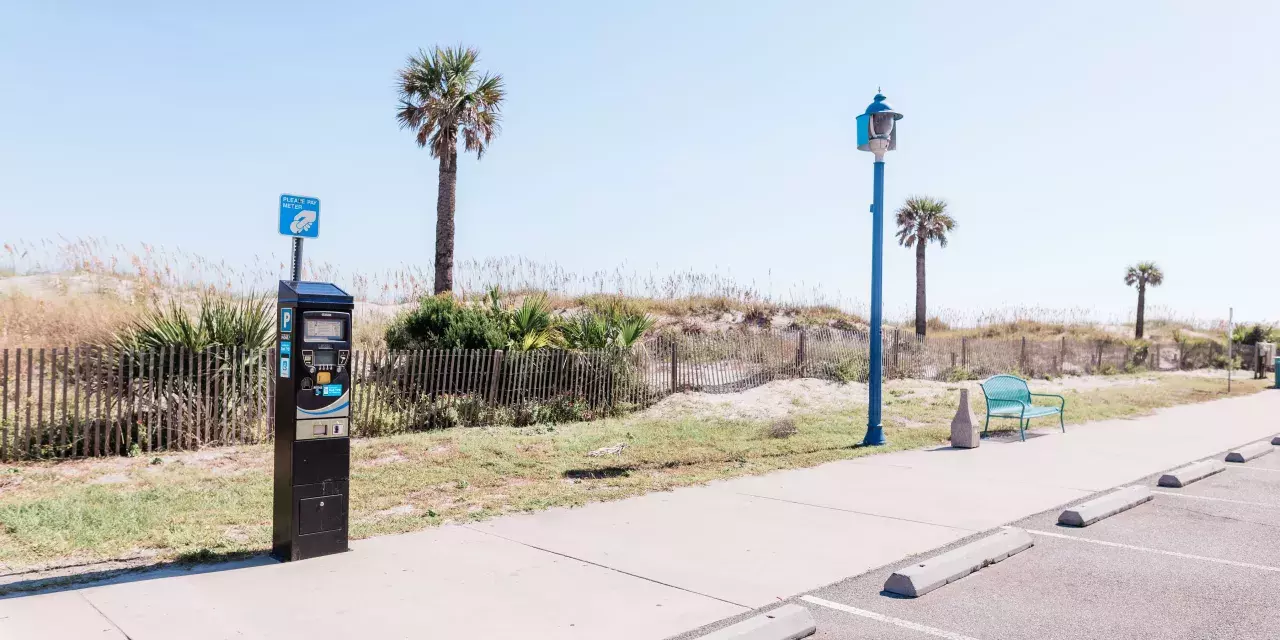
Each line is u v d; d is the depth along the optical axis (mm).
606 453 9914
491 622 4270
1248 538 6258
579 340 14961
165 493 7281
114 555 5438
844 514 6902
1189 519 6902
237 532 6117
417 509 7004
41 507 6590
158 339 10117
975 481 8438
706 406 14984
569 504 7188
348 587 4809
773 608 4570
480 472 8539
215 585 4816
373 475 8258
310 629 4117
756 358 18859
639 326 15430
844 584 5031
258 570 5133
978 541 5719
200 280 20250
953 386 20172
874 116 11047
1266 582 5148
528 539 5988
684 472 8820
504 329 14617
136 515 6457
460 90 23328
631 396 14938
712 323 27891
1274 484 8547
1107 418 14750
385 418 11398
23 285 19609
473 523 6480
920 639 4145
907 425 13289
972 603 4719
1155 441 11633
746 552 5711
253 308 11445
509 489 7840
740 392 17078
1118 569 5418
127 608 4367
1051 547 5961
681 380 16703
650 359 16031
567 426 12406
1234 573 5340
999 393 12227
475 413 12195
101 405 9992
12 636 3902
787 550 5770
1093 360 28953
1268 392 22156
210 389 10070
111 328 11930
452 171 23391
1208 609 4633
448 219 23312
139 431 9367
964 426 10789
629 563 5406
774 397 16516
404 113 23703
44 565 5180
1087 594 4895
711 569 5293
